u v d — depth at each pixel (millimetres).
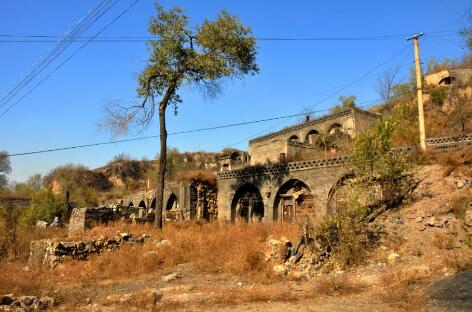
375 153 19266
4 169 77938
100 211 26609
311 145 37031
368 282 13445
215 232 22547
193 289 14070
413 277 13000
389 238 16469
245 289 13398
